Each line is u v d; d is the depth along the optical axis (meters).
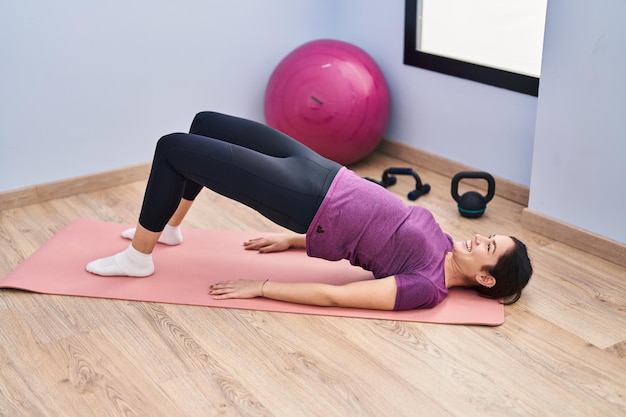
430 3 3.59
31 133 3.22
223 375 2.15
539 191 3.02
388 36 3.77
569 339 2.34
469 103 3.48
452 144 3.63
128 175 3.51
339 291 2.44
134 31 3.34
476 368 2.20
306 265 2.75
